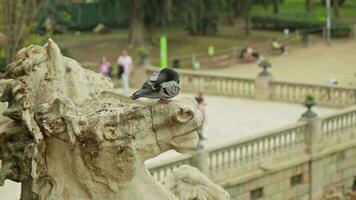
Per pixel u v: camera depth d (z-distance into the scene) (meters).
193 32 81.75
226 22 88.31
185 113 8.05
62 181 8.43
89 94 10.18
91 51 72.19
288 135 32.09
